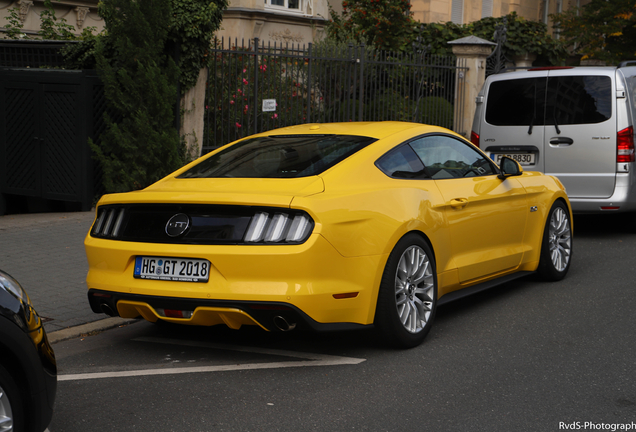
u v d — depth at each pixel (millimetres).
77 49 11984
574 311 5805
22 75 10602
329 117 13203
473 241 5602
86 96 10148
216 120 11422
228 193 4332
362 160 4824
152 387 4195
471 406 3838
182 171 5246
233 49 11711
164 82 9992
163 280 4340
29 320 3109
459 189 5473
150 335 5324
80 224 9414
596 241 9047
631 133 8781
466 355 4719
